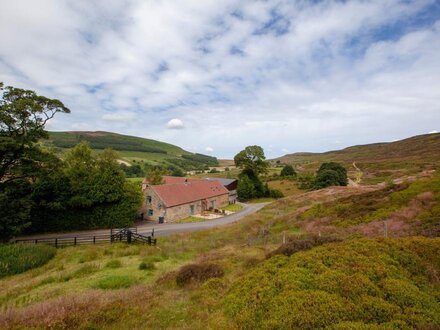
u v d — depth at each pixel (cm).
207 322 895
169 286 1353
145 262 1823
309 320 737
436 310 763
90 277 1642
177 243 2717
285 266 1055
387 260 997
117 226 4312
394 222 2050
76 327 936
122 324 959
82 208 4122
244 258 1711
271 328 744
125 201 4391
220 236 2928
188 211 5478
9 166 2958
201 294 1163
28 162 3005
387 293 834
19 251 2358
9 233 3061
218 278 1294
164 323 959
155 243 2733
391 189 3130
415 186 2817
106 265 1873
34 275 1962
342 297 822
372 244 1116
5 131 2770
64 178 3984
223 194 7081
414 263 996
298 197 5575
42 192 3797
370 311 760
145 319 995
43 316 991
